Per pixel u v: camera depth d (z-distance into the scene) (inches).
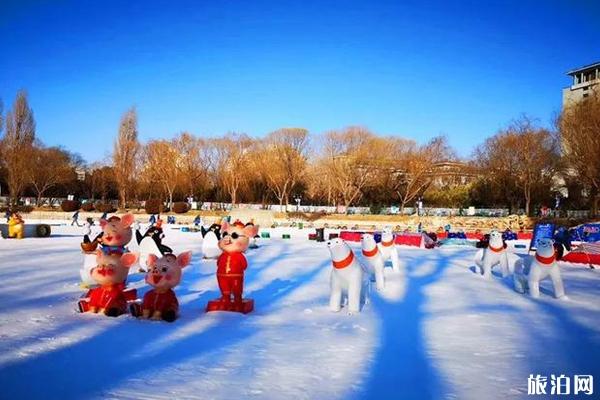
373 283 460.8
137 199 2317.9
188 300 367.6
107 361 213.0
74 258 628.1
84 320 287.3
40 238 997.8
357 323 300.2
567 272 611.8
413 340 261.1
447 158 2214.6
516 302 382.3
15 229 974.4
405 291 425.4
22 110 1983.3
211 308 326.0
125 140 2103.8
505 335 274.7
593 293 433.4
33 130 2027.6
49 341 240.4
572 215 1715.1
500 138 1894.7
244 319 305.9
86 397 172.9
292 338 261.3
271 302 369.7
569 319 320.2
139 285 438.0
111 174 2380.7
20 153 1974.7
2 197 2327.8
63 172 2335.1
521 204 1966.0
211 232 681.6
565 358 232.7
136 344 240.1
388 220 1798.7
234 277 326.0
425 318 315.9
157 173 2164.1
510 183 1895.9
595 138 1453.0
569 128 1551.4
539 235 856.3
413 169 2022.6
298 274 529.3
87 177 2578.7
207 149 2287.2
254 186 2282.2
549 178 1822.1
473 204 2124.8
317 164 2183.8
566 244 821.2
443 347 248.7
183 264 302.7
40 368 201.5
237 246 328.2
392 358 228.4
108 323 281.3
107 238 317.4
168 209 2102.6
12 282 430.6
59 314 302.4
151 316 292.8
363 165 2070.6
